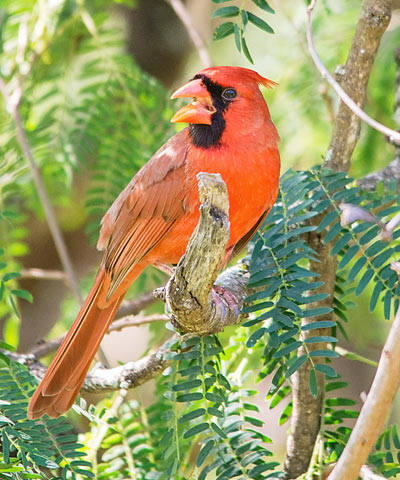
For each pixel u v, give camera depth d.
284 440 10.70
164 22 10.96
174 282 5.52
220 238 5.18
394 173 7.40
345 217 5.46
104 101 8.72
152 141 8.68
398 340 5.00
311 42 6.12
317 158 9.34
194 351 5.88
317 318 6.54
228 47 10.88
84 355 6.79
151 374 6.39
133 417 6.62
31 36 9.25
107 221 7.36
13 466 5.30
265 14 9.92
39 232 10.74
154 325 8.57
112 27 10.13
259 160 6.50
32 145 8.75
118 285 6.89
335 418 6.41
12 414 5.62
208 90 6.54
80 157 8.70
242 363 6.46
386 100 8.93
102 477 6.26
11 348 6.61
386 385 5.06
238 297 6.36
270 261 6.04
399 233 5.90
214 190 5.06
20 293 6.83
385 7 6.45
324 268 6.56
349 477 5.20
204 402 5.91
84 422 8.52
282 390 6.58
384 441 5.98
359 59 6.64
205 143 6.57
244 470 5.66
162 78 11.11
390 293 5.72
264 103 6.70
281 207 6.59
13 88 9.19
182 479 5.99
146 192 6.84
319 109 9.25
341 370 11.53
